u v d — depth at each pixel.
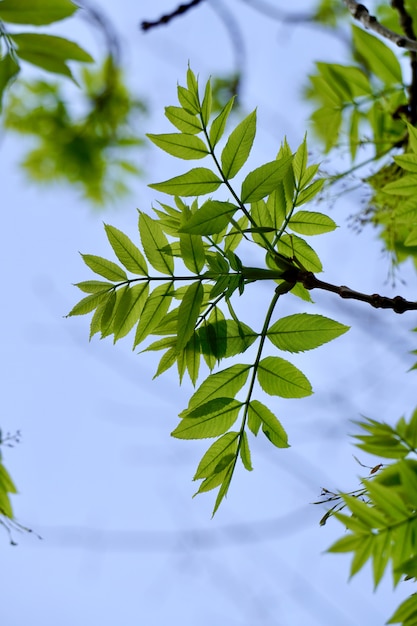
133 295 2.19
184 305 2.16
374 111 2.48
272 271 2.18
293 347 2.19
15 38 2.34
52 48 2.35
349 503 2.05
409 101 2.46
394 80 2.47
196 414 2.18
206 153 2.19
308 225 2.21
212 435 2.19
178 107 2.19
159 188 2.18
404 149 2.46
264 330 2.19
